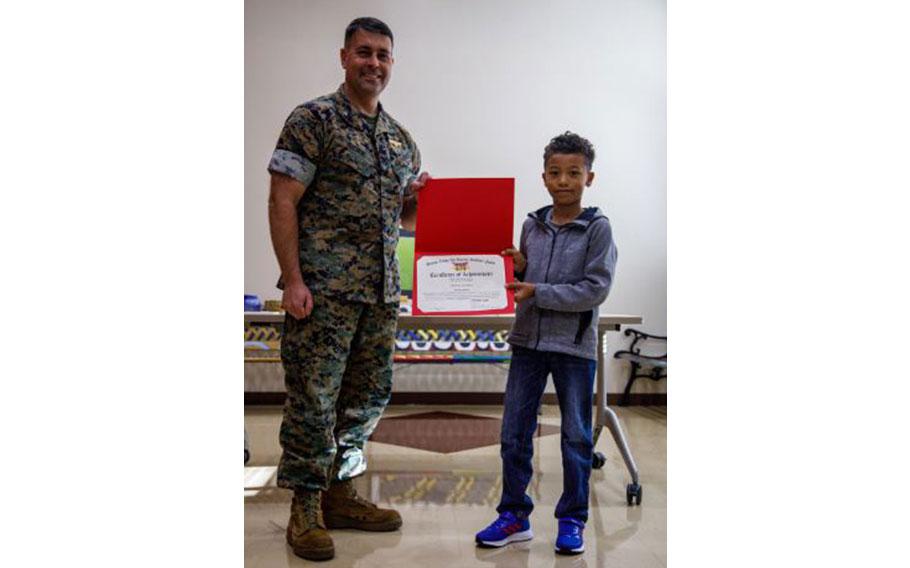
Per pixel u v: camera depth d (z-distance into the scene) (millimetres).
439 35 5203
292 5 5137
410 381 5152
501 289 2146
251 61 5121
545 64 5234
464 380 5168
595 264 2020
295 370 2006
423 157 5195
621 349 5191
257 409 4871
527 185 5230
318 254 1987
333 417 2041
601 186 5246
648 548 2092
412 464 3277
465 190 2154
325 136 1961
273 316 2508
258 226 5086
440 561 1967
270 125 5121
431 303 2133
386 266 2064
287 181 1935
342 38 5164
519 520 2143
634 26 5250
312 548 1964
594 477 2992
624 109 5246
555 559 1994
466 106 5211
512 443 2117
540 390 2119
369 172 2018
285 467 2023
